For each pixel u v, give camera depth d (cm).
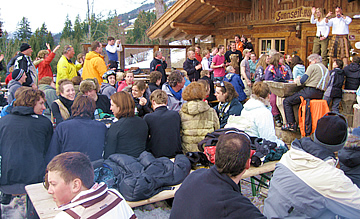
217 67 959
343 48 866
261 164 383
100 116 531
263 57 812
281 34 1082
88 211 175
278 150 400
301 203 238
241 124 422
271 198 258
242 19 1212
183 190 210
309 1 990
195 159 381
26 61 737
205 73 841
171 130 410
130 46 1275
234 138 207
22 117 356
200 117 426
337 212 235
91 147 359
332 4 941
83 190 188
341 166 326
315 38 957
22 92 369
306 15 984
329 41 905
